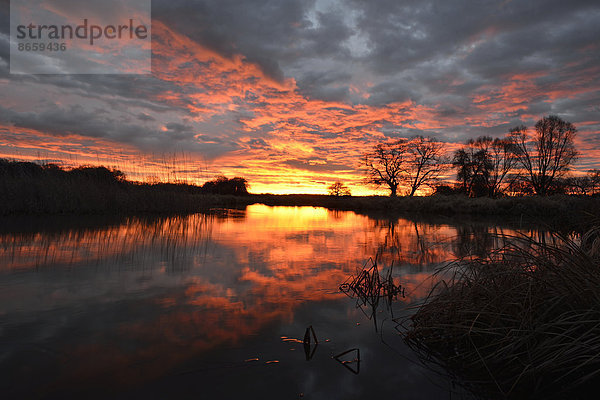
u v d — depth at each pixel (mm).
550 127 30281
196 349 1931
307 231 8461
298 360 1875
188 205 13898
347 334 2285
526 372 1779
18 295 2805
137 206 12711
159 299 2803
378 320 2566
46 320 2281
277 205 32531
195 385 1572
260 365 1791
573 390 1670
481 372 1852
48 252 4652
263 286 3314
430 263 4645
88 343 1956
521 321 2051
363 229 9320
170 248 5262
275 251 5344
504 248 2699
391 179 37281
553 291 2178
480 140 34281
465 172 33562
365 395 1571
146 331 2152
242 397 1494
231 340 2068
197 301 2783
